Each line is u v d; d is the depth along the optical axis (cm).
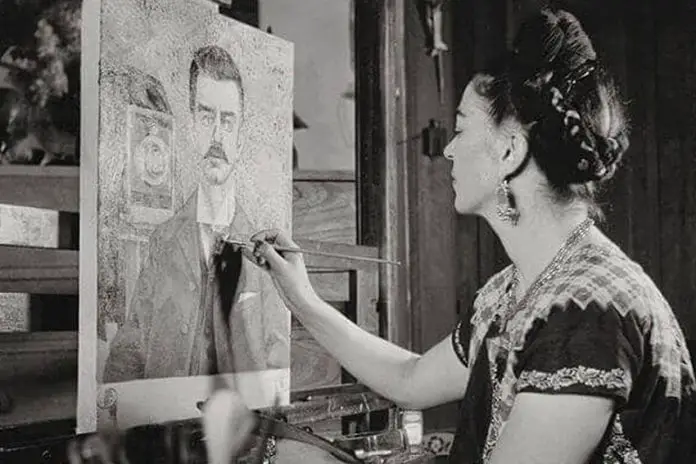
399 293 276
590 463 100
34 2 121
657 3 344
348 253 149
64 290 98
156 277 102
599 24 334
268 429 109
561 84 112
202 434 105
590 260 106
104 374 94
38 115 121
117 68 94
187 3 106
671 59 344
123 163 96
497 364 112
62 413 100
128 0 96
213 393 112
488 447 109
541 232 113
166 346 104
